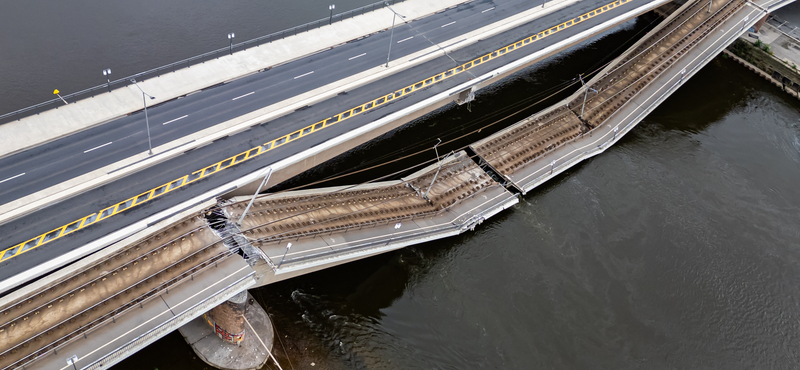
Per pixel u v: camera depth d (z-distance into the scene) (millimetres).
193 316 59750
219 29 107125
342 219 77938
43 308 58625
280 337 70375
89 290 60781
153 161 74125
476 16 106625
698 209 92438
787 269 85688
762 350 76062
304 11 114000
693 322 78125
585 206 90438
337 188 82375
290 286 74688
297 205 77250
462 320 74938
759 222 91875
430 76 93000
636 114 104188
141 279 62250
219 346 67750
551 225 87250
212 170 74562
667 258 85125
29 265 61531
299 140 80062
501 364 71438
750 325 78500
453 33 102125
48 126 76625
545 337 74438
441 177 91312
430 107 91188
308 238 72438
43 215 66688
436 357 71312
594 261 83625
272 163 76438
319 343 70750
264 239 67938
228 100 84562
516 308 76938
